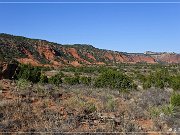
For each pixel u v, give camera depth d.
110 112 14.19
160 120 13.68
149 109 15.52
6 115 11.59
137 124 12.88
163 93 22.83
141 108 15.69
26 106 12.65
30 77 26.55
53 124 11.45
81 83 31.38
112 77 27.84
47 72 75.69
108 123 12.40
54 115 12.21
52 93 15.65
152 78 37.34
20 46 144.38
